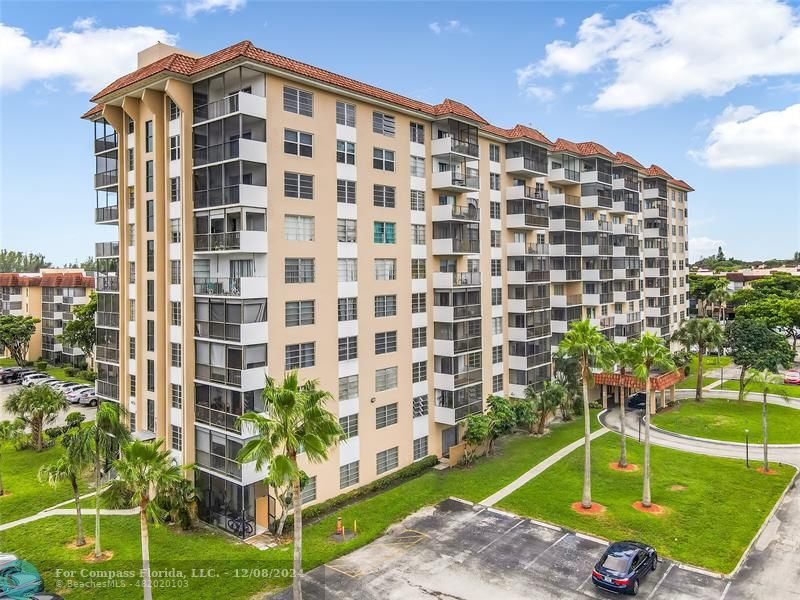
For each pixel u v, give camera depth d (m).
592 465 40.91
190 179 31.95
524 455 43.16
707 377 72.75
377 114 37.22
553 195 55.25
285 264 31.67
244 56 28.61
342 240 34.94
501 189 48.66
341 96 34.62
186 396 32.12
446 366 41.72
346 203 35.16
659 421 52.75
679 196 81.81
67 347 76.69
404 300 39.50
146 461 21.94
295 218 32.22
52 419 44.91
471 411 43.12
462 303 42.62
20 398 43.16
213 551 28.45
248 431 29.45
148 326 34.66
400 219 39.03
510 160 48.97
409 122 39.69
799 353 88.56
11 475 39.19
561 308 55.81
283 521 29.84
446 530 31.02
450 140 40.62
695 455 43.47
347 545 29.11
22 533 30.33
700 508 33.59
